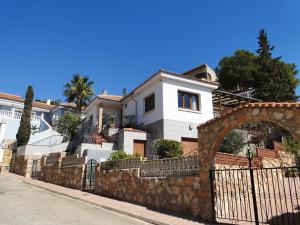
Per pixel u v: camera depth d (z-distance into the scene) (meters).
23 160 23.02
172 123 19.66
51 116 44.47
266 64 40.56
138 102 23.69
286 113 6.93
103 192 13.47
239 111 7.93
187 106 21.03
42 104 46.41
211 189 8.23
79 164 15.77
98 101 26.72
